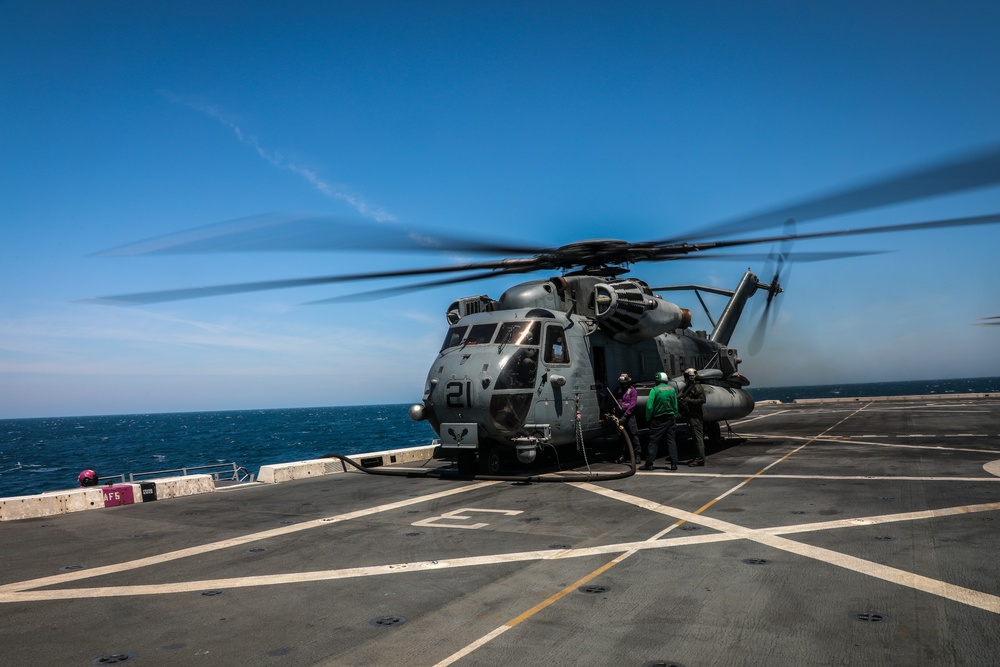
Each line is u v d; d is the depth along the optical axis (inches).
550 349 454.3
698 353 664.4
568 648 151.2
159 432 4685.0
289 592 204.2
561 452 536.1
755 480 396.5
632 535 261.7
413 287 431.2
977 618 162.7
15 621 185.6
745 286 758.5
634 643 152.9
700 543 244.7
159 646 162.9
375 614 180.5
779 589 188.5
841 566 208.8
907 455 491.5
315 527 305.3
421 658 148.9
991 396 1510.8
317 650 156.3
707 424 623.5
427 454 606.5
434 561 234.1
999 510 285.4
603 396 493.7
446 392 436.1
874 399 1596.9
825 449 557.9
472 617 175.0
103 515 364.5
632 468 437.4
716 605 176.7
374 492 409.1
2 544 294.2
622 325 497.4
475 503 352.8
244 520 331.9
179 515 354.9
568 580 204.5
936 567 204.8
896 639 150.6
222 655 155.6
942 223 267.3
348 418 6604.3
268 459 1980.8
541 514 314.0
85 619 185.6
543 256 466.9
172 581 222.5
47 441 3841.0
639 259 477.7
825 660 140.3
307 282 357.1
